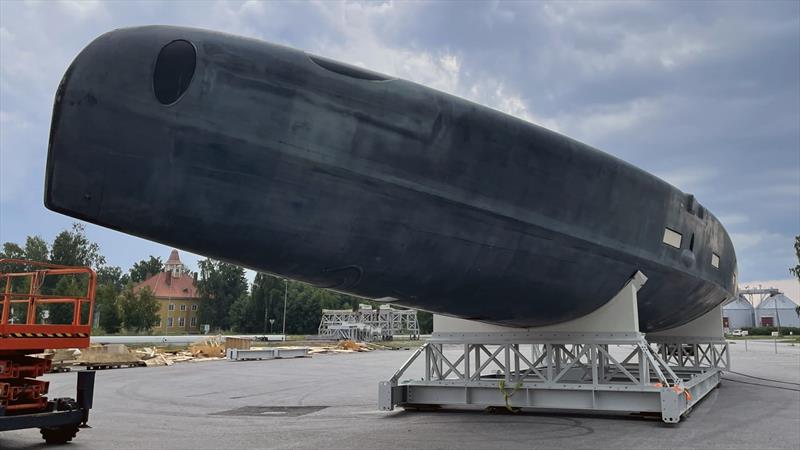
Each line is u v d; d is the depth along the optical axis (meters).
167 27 5.01
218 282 96.88
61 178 4.61
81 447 7.55
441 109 6.12
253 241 5.50
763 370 19.30
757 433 7.92
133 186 4.76
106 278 114.88
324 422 9.30
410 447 7.17
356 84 5.66
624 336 8.66
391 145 5.82
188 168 4.91
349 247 5.99
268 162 5.18
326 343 49.44
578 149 7.23
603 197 7.64
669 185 8.78
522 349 32.31
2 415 7.26
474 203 6.47
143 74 4.73
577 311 8.62
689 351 15.44
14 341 7.43
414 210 6.12
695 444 7.22
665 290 9.57
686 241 9.41
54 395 13.42
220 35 5.15
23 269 79.06
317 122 5.41
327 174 5.50
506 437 7.73
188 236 5.24
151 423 9.42
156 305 72.38
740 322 105.25
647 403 8.62
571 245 7.47
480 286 7.29
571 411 9.88
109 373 20.11
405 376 18.97
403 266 6.49
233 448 7.31
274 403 12.05
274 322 91.62
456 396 9.76
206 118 4.91
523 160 6.74
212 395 13.56
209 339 42.41
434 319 10.05
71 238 82.94
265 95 5.15
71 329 8.17
